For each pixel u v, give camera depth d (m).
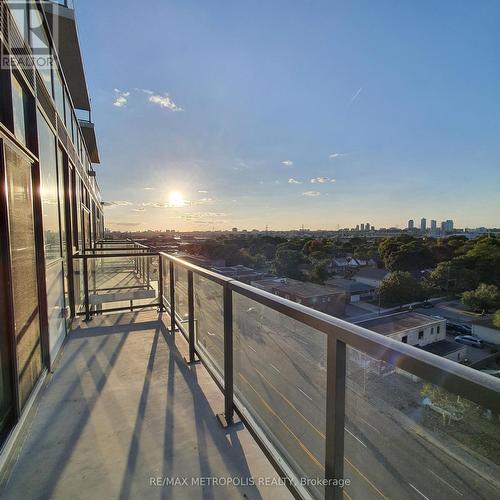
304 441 1.11
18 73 1.93
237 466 1.39
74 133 4.95
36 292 2.05
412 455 0.70
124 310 4.02
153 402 1.90
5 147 1.56
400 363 0.67
